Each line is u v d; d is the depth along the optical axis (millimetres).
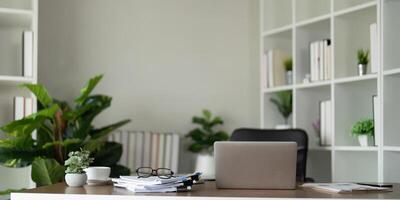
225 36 5297
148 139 4805
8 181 4336
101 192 2158
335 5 4102
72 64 4781
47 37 4711
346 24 4113
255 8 5293
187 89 5156
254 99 5301
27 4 4434
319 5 4602
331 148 4070
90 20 4855
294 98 4434
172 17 5129
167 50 5102
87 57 4832
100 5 4891
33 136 4121
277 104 4707
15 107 4070
